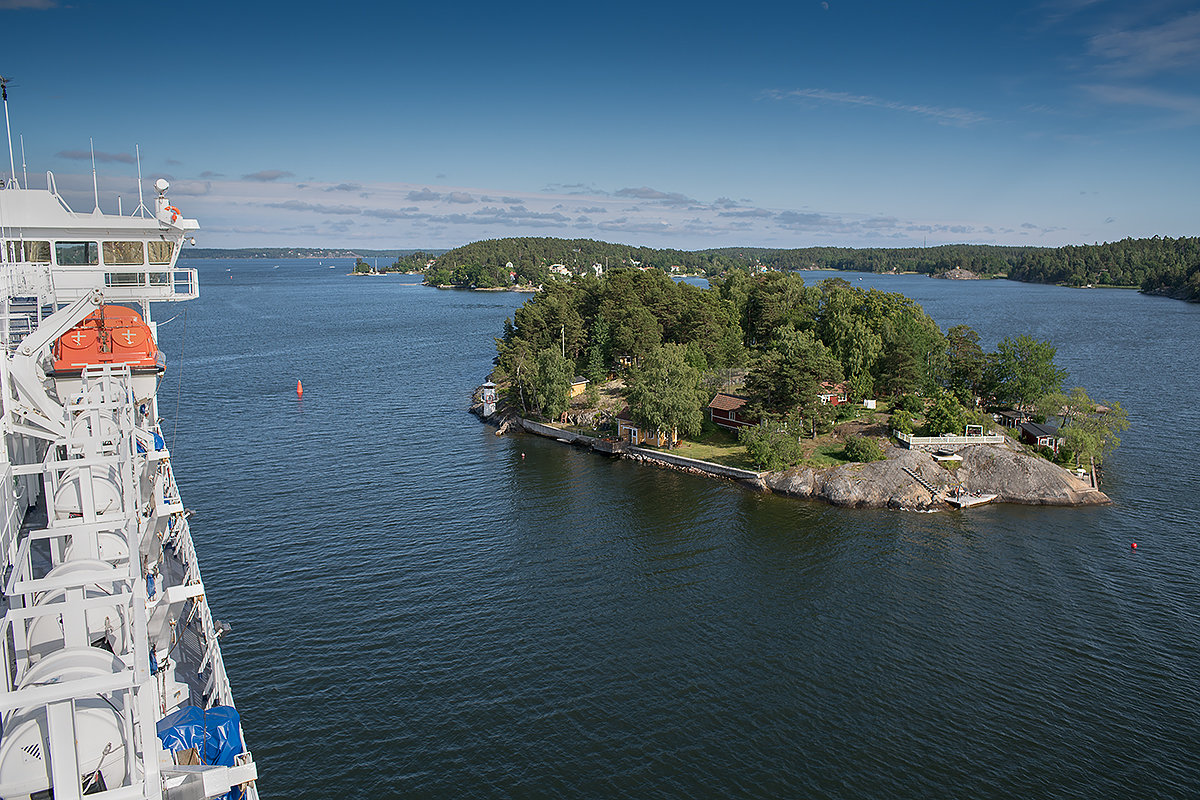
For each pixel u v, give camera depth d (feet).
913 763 136.67
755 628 181.27
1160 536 237.45
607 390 416.67
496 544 227.40
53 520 81.61
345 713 146.20
